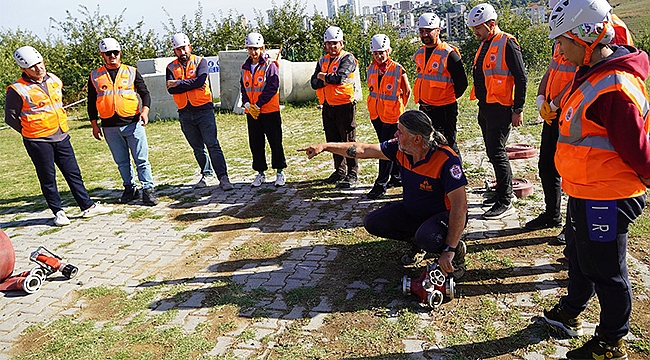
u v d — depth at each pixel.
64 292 4.30
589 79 2.51
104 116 6.39
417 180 3.78
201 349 3.31
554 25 2.54
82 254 5.09
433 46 5.70
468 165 7.11
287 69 14.73
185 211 6.21
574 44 2.50
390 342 3.23
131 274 4.55
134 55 20.94
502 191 5.04
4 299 4.24
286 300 3.84
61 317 3.90
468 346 3.13
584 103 2.51
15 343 3.60
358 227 5.20
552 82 4.04
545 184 4.54
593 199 2.59
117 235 5.57
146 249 5.10
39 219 6.40
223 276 4.33
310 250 4.72
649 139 2.43
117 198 7.04
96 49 20.03
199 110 6.73
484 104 4.97
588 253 2.67
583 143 2.57
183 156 9.45
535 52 18.61
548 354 3.01
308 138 10.14
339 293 3.88
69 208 6.78
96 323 3.76
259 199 6.42
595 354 2.83
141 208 6.47
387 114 6.01
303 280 4.14
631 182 2.53
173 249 5.05
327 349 3.21
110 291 4.22
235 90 14.57
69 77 19.55
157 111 14.19
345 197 6.23
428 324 3.40
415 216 3.98
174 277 4.41
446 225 3.68
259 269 4.41
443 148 3.66
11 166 10.16
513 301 3.58
